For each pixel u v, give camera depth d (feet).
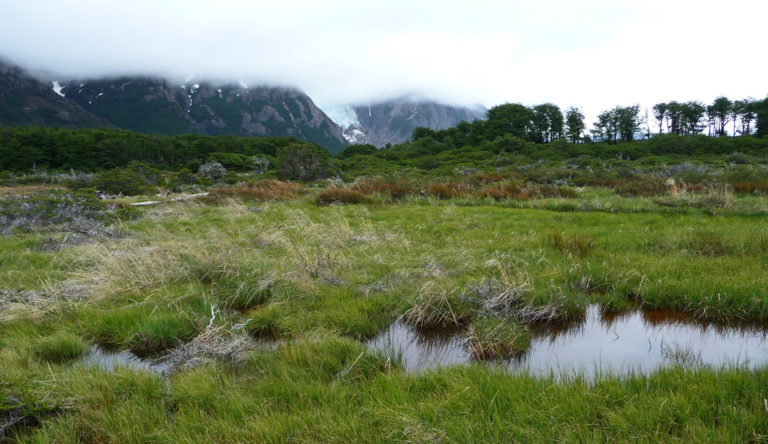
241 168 214.07
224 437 9.20
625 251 23.54
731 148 190.29
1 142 254.68
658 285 17.84
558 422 9.02
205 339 14.05
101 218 37.96
